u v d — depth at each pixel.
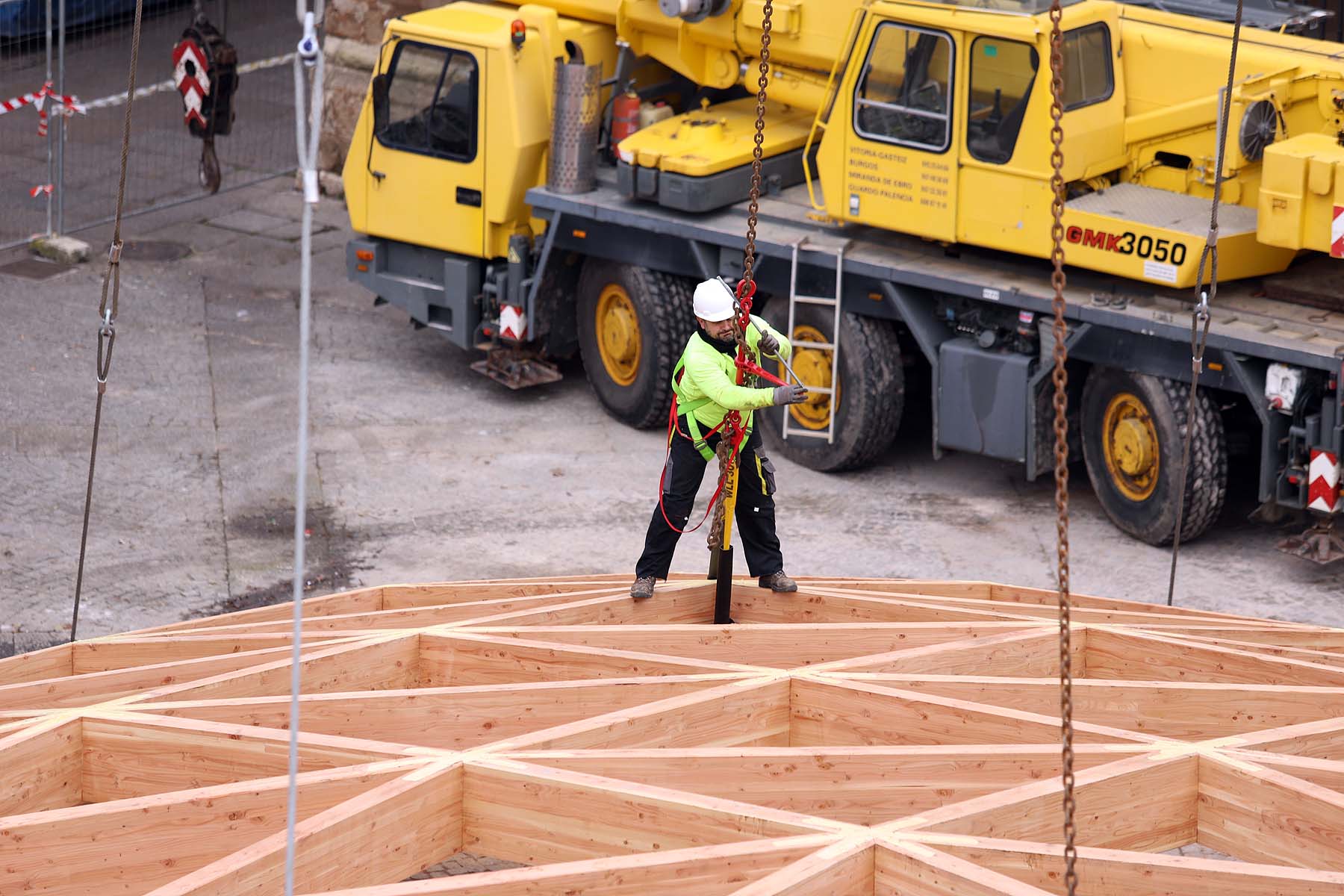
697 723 26.67
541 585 36.50
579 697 27.41
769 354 32.53
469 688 27.33
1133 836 23.86
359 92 81.44
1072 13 48.28
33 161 85.44
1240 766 23.73
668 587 33.69
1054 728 25.61
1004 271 51.28
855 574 48.50
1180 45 49.88
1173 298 48.81
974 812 22.34
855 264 52.19
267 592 47.41
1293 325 47.03
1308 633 33.22
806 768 24.56
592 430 59.41
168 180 83.94
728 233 54.22
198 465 55.19
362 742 24.70
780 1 54.38
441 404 61.12
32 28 102.44
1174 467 48.72
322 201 82.94
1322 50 49.09
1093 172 50.12
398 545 50.38
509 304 59.69
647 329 57.44
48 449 55.53
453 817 23.95
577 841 23.48
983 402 51.78
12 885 22.16
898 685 27.94
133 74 31.30
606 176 59.00
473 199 59.19
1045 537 51.19
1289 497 47.66
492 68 57.56
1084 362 52.34
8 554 48.81
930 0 49.41
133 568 48.41
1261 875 20.80
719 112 58.59
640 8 57.91
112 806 22.69
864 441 54.28
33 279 71.00
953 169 50.00
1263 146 48.59
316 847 21.72
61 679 28.50
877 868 21.34
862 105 51.31
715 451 32.47
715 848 21.31
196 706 26.28
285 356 64.75
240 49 104.62
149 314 68.12
